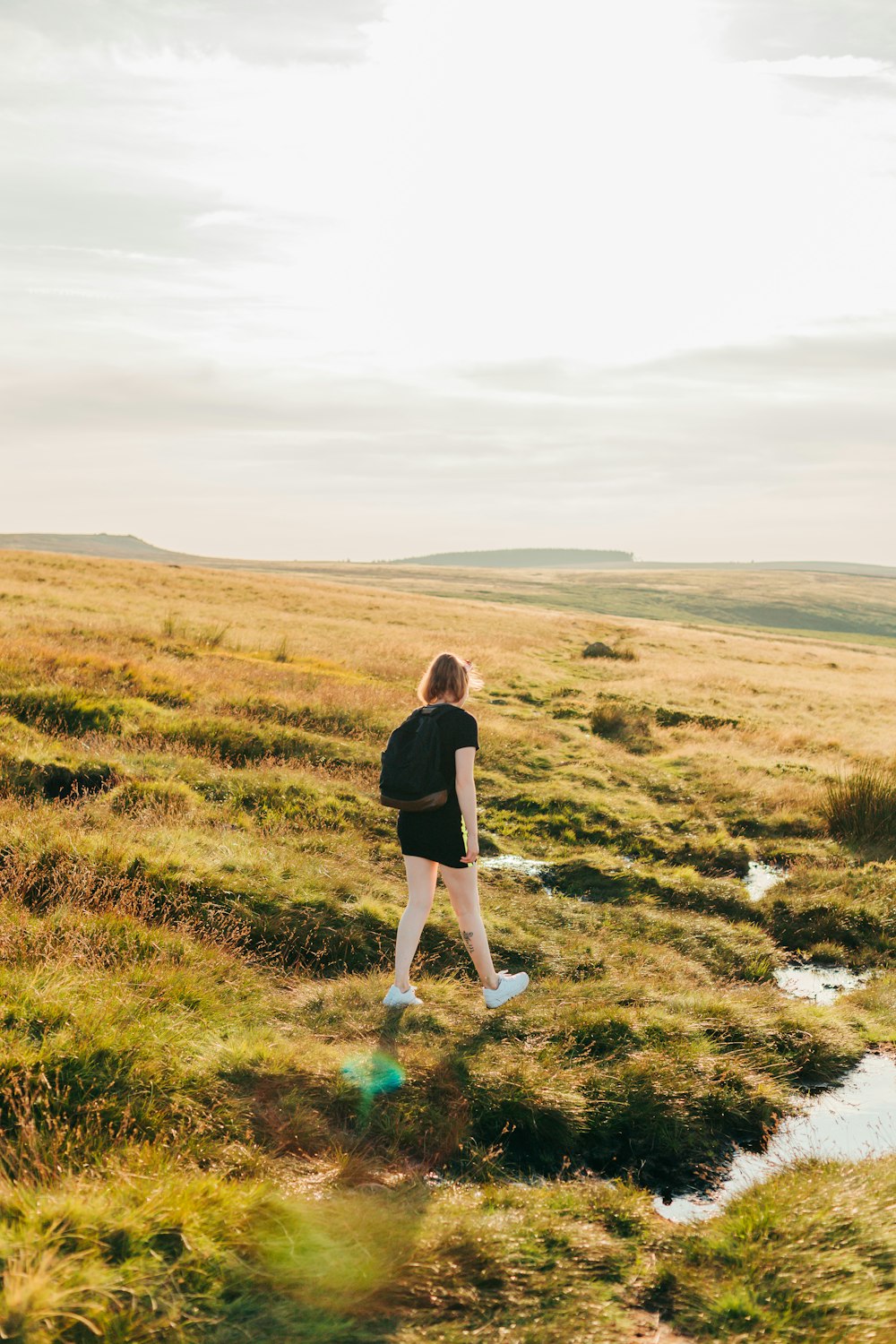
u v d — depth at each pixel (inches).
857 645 3361.2
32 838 297.9
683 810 563.8
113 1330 111.3
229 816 391.2
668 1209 180.5
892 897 415.5
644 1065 222.1
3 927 226.7
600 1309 133.3
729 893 413.4
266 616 1496.1
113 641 834.8
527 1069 208.7
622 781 612.4
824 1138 213.3
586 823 512.1
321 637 1258.6
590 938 336.8
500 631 1758.1
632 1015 245.1
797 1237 152.0
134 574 1969.7
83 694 540.4
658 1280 145.4
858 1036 272.1
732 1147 207.8
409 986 234.2
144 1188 138.2
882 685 1626.5
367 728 612.4
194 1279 123.4
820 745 832.9
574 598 7667.3
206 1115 170.1
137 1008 194.1
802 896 412.5
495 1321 127.7
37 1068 165.9
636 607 7480.3
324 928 287.0
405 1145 182.7
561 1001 257.1
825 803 554.9
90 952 221.5
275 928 282.0
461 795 219.3
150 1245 126.3
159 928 251.9
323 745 538.0
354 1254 135.7
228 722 539.2
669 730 851.4
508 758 624.7
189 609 1434.5
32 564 1891.0
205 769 452.1
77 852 289.3
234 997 223.5
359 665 964.6
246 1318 119.9
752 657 1900.8
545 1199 166.9
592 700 989.2
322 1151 173.3
